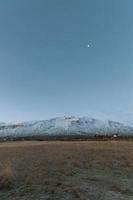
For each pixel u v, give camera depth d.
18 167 21.47
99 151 34.91
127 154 30.36
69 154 32.16
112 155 29.80
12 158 28.66
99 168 21.28
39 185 14.33
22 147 48.69
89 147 42.47
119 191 13.80
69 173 18.45
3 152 37.66
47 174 17.92
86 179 16.75
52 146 49.75
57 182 14.84
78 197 11.84
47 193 12.61
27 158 28.42
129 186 15.01
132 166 22.11
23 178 16.27
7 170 16.14
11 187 14.11
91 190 13.34
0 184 14.23
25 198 11.95
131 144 51.84
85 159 26.75
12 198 12.06
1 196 12.56
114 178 17.38
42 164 23.30
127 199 12.09
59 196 12.04
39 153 34.84
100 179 16.94
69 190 12.99
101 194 12.70
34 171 19.27
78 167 21.67
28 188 13.71
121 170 20.38
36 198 11.85
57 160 26.05
